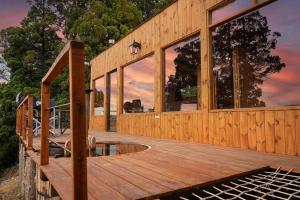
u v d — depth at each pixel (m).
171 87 6.59
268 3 4.22
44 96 3.29
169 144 5.27
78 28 19.62
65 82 18.95
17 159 14.95
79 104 1.62
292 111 3.80
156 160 3.41
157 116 6.96
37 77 21.95
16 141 15.05
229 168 2.85
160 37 6.93
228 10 4.94
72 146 1.60
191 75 5.91
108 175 2.64
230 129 4.78
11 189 8.77
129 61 8.57
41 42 23.53
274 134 4.03
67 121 9.19
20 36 22.80
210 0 5.28
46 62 22.59
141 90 7.95
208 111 5.27
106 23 19.16
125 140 6.22
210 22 5.35
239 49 4.75
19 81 20.89
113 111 9.91
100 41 19.03
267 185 2.38
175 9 6.37
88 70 17.22
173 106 6.48
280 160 3.28
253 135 4.36
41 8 24.83
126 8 19.91
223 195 2.27
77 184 1.60
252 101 4.49
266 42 4.30
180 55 6.29
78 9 22.39
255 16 4.46
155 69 7.09
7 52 22.81
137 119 7.97
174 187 2.21
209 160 3.37
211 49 5.32
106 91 10.30
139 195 2.04
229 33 4.96
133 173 2.71
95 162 3.30
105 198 1.97
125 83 9.05
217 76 5.19
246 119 4.49
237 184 2.49
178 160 3.41
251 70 4.53
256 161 3.23
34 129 7.83
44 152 3.24
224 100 5.02
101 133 8.91
